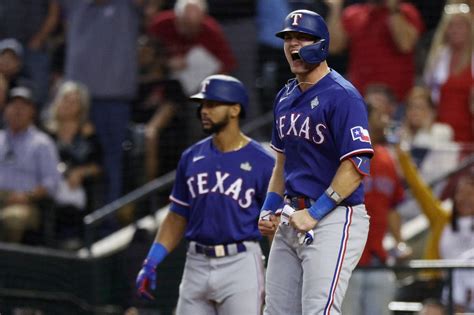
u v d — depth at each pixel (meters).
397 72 37.59
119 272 35.78
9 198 36.47
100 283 35.84
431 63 38.31
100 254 36.06
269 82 38.75
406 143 37.06
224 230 25.59
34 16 41.38
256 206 25.84
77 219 37.50
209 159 25.88
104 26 38.81
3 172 36.50
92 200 37.97
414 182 33.38
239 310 25.64
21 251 35.50
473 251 32.59
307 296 20.36
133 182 38.50
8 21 40.88
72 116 37.84
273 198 21.61
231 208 25.61
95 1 39.06
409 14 37.75
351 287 31.42
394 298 32.56
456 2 38.44
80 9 39.19
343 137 20.22
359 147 20.08
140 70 39.44
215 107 25.64
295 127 20.67
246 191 25.66
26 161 36.53
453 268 30.64
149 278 26.09
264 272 25.97
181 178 26.25
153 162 38.53
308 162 20.67
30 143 36.62
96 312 35.31
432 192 35.28
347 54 39.28
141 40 39.41
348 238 20.39
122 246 36.34
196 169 25.89
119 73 38.75
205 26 38.53
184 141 38.59
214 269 25.70
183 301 26.17
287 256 21.02
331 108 20.34
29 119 36.72
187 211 26.30
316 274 20.27
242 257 25.66
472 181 32.72
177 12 38.56
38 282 35.53
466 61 37.50
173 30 38.88
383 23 37.62
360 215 20.66
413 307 31.39
